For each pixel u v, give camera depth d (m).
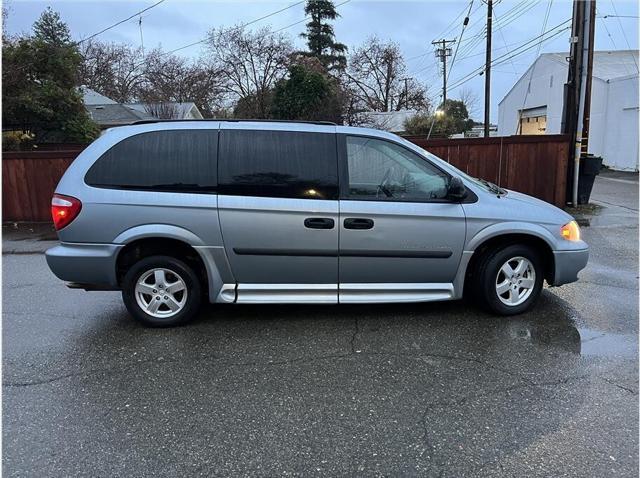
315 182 4.20
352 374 3.48
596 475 2.42
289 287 4.32
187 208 4.13
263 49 38.06
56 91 20.55
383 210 4.20
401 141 4.35
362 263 4.28
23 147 17.55
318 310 4.80
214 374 3.50
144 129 4.24
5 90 19.73
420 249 4.29
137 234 4.12
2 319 4.69
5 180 10.21
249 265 4.25
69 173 4.21
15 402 3.14
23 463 2.53
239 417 2.95
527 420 2.90
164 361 3.72
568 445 2.66
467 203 4.35
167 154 4.19
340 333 4.22
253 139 4.24
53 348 3.99
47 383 3.39
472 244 4.35
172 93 40.00
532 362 3.64
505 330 4.25
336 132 4.30
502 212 4.37
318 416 2.96
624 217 10.12
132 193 4.13
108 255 4.15
